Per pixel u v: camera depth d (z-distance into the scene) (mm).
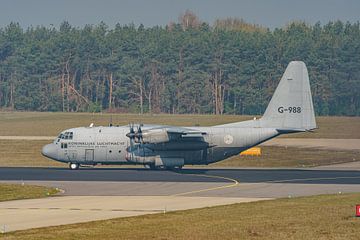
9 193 153750
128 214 122875
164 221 115125
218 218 118375
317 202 138875
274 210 127625
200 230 107312
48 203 137250
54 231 105125
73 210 127500
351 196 149250
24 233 103125
